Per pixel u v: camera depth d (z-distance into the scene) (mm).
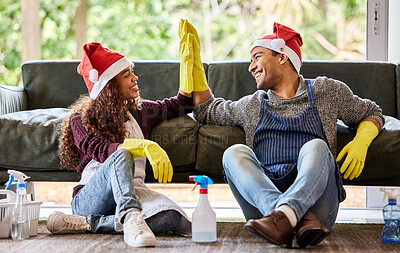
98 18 6812
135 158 2152
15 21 6508
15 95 2955
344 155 2279
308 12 6609
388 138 2328
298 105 2268
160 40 6773
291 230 1703
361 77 2971
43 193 4430
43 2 6668
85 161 2279
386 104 2943
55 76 3127
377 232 2172
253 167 1937
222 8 6859
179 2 6848
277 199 1801
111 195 2033
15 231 1970
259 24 6758
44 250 1754
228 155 1992
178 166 2502
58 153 2508
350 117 2336
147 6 6836
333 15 6602
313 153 1867
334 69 2990
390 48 3400
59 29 6695
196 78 2545
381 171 2340
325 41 6590
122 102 2336
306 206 1736
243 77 3018
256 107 2334
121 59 2314
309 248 1780
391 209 1931
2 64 6402
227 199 4199
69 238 2002
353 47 6547
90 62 2289
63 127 2348
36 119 2590
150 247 1799
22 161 2539
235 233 2148
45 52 6637
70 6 6719
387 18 3434
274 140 2219
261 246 1824
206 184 1956
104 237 2021
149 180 2527
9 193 2135
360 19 6562
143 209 2023
